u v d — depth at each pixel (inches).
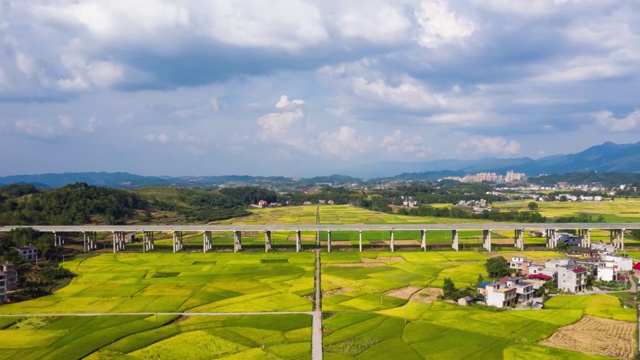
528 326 5024.6
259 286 6963.6
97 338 4793.3
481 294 6240.2
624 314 5408.5
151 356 4360.2
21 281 7076.8
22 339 4805.6
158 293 6614.2
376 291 6584.6
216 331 4997.5
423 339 4685.0
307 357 4284.0
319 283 7081.7
